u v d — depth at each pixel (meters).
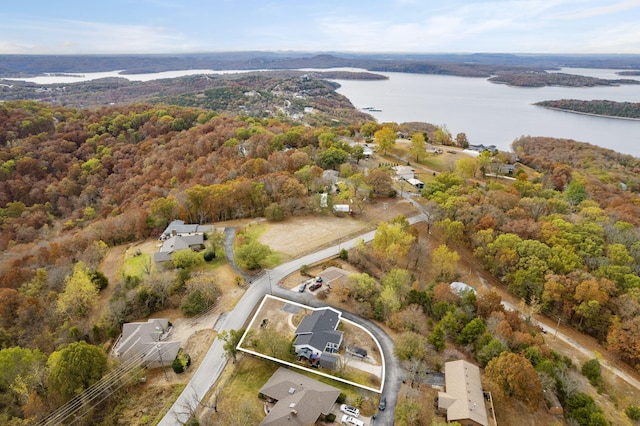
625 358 69.81
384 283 77.19
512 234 91.81
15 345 69.69
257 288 79.81
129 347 62.88
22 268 91.06
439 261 84.94
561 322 80.38
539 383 53.38
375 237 89.31
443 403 52.47
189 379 57.97
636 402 60.84
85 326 71.44
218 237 93.06
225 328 68.56
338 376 57.78
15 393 57.06
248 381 57.41
